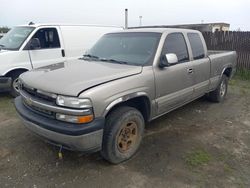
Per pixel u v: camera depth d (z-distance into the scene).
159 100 4.00
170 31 4.48
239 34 10.66
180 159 3.67
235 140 4.35
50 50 7.23
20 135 4.34
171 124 4.97
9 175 3.23
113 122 3.27
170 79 4.16
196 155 3.78
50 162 3.53
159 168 3.44
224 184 3.12
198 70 4.99
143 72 3.69
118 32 4.90
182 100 4.64
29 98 3.32
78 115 2.88
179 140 4.28
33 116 3.23
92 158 3.64
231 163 3.61
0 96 6.82
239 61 10.86
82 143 2.93
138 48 4.20
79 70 3.59
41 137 3.29
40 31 7.05
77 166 3.45
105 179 3.19
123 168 3.42
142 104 3.87
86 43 8.24
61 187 3.03
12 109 5.73
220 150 3.98
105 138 3.26
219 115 5.58
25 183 3.09
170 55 3.88
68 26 7.83
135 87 3.49
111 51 4.44
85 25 8.36
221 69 6.05
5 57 6.34
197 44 5.19
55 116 3.03
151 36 4.31
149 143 4.13
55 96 3.00
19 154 3.72
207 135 4.52
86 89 2.97
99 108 3.01
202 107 6.09
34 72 3.77
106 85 3.14
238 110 5.96
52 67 3.91
